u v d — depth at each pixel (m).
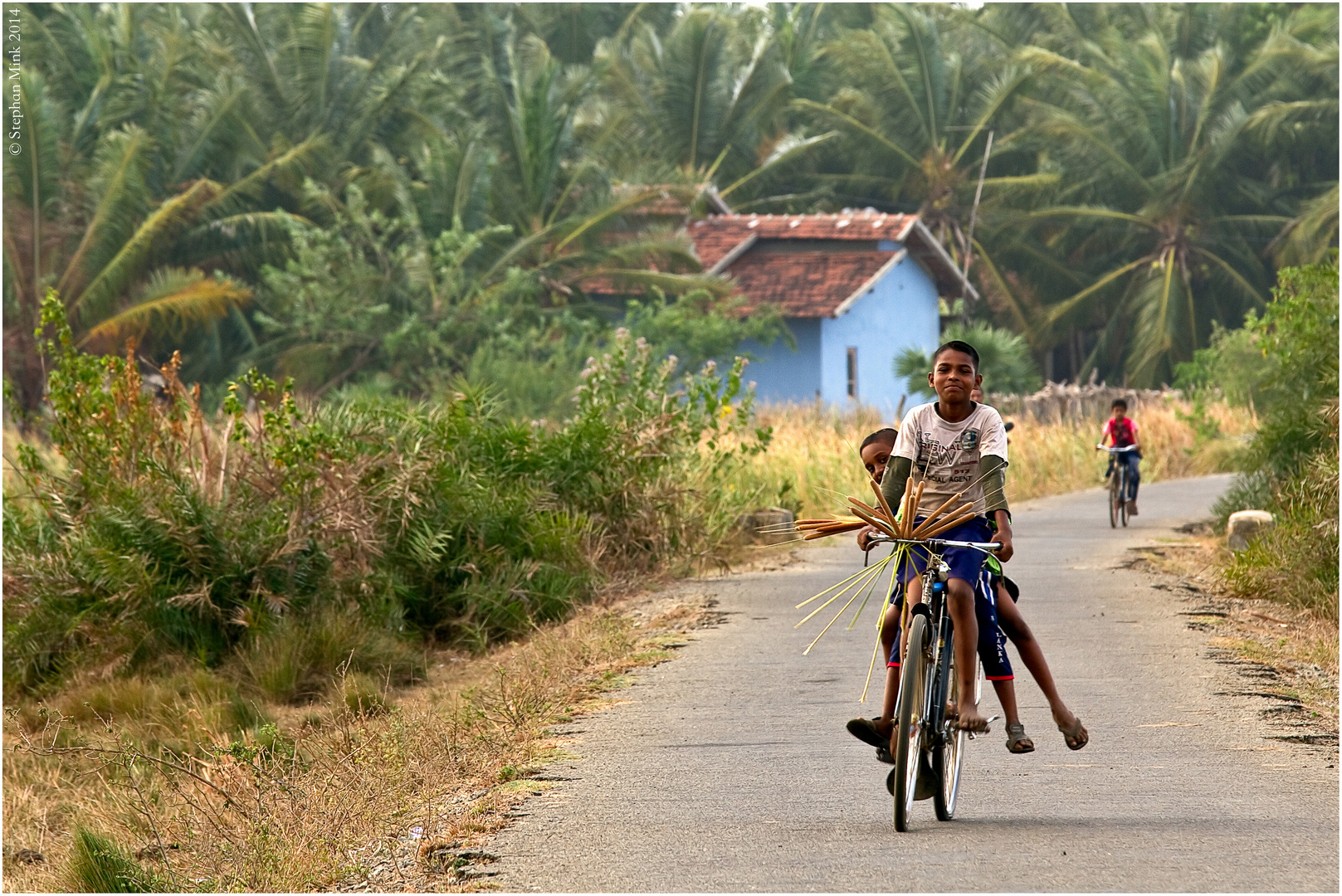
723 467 70.62
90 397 54.91
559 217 165.50
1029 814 25.23
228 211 150.00
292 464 52.59
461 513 54.69
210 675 45.41
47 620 48.41
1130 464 77.44
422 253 144.75
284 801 29.75
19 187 137.12
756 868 22.17
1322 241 193.12
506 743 32.31
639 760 29.86
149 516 49.84
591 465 60.62
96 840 28.27
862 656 41.12
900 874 21.61
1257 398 136.12
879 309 164.50
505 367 129.75
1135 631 43.66
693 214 172.25
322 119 166.12
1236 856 22.33
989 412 24.84
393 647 47.88
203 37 178.38
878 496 25.28
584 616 50.09
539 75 164.25
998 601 25.23
